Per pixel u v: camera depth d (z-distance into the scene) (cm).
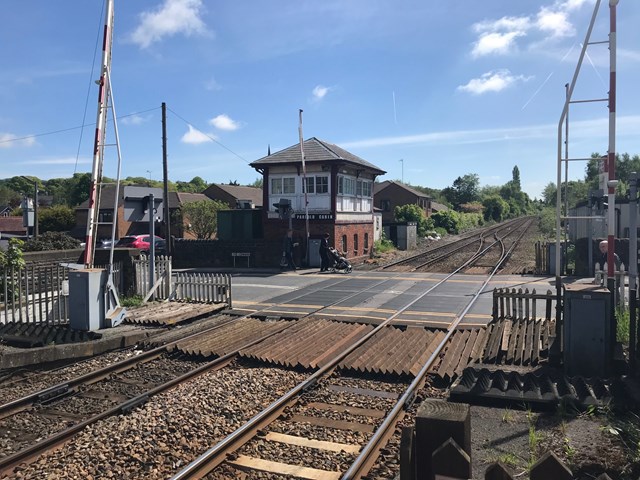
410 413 696
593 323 788
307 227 2591
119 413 698
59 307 1251
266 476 525
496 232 6125
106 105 1254
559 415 645
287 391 781
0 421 689
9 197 8500
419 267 2552
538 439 584
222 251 2731
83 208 5288
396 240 3916
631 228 800
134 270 1576
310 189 2717
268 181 2805
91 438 616
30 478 525
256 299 1623
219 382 818
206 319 1321
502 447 570
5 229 5222
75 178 8825
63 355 959
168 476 527
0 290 1294
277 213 2783
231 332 1149
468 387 726
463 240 4700
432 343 1015
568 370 800
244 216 2880
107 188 5475
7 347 983
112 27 1244
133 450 580
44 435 645
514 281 1945
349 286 1888
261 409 710
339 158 2620
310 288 1850
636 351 819
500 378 736
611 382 715
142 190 1495
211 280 1502
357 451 576
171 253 2794
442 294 1656
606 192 924
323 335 1107
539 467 297
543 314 1320
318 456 567
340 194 2761
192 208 4319
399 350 972
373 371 862
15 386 838
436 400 371
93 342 1017
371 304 1484
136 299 1494
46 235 2594
